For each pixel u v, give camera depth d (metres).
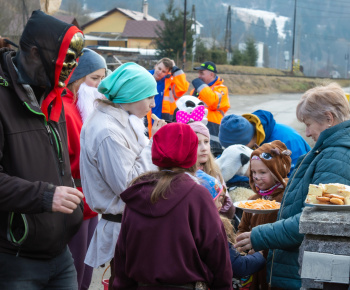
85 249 3.99
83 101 4.15
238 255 3.07
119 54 48.56
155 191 2.28
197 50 58.72
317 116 2.79
